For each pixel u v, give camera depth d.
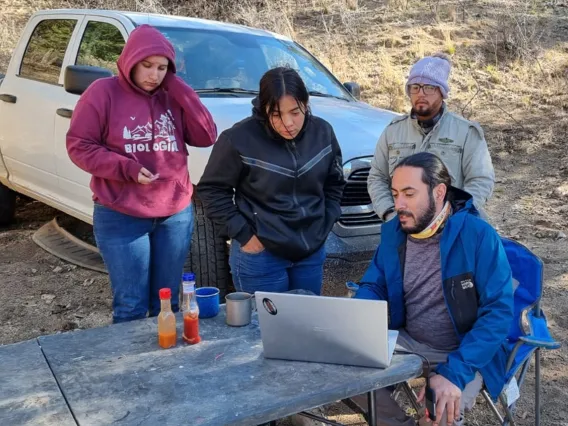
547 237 5.58
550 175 7.14
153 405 1.88
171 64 2.97
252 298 2.73
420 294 2.59
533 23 11.49
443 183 2.43
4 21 12.60
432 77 3.20
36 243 5.65
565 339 3.90
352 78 9.91
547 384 3.45
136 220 2.99
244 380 2.03
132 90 2.92
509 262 2.71
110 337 2.39
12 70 5.83
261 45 5.10
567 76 9.77
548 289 4.55
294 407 1.90
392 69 10.05
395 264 2.62
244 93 4.57
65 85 3.98
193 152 3.88
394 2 12.78
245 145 2.93
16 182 5.74
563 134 8.20
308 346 2.13
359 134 3.94
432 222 2.45
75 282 4.85
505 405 2.54
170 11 11.77
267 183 2.96
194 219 3.76
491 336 2.32
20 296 4.61
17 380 2.04
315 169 3.02
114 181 2.93
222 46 4.87
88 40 5.01
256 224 3.00
